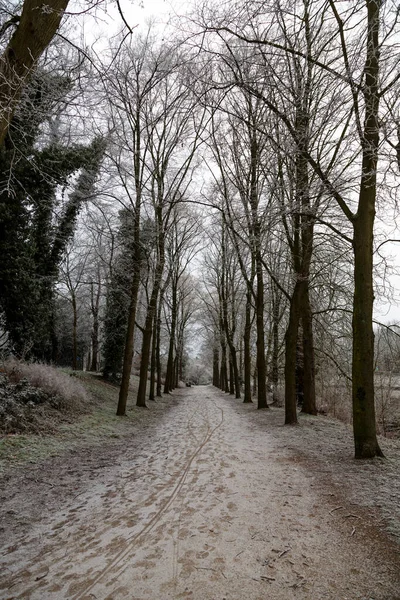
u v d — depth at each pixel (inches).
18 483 201.9
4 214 435.5
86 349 1316.4
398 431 508.7
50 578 115.8
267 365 981.2
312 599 100.8
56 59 233.9
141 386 642.2
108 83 238.1
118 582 112.3
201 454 286.4
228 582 110.3
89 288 1088.2
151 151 560.4
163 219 609.0
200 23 232.4
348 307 527.5
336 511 158.6
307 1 231.6
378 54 212.4
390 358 522.9
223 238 903.7
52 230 594.9
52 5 146.6
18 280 469.1
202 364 3213.6
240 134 435.5
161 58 430.6
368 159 232.8
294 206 259.6
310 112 268.5
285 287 650.2
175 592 106.3
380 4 206.7
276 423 431.8
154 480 218.1
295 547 130.3
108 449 304.7
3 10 202.5
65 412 389.7
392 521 141.3
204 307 1488.7
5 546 137.3
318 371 653.3
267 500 177.0
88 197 451.5
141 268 533.3
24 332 503.8
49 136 295.4
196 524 152.6
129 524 155.1
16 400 332.5
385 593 101.7
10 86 137.1
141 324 1091.3
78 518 162.6
